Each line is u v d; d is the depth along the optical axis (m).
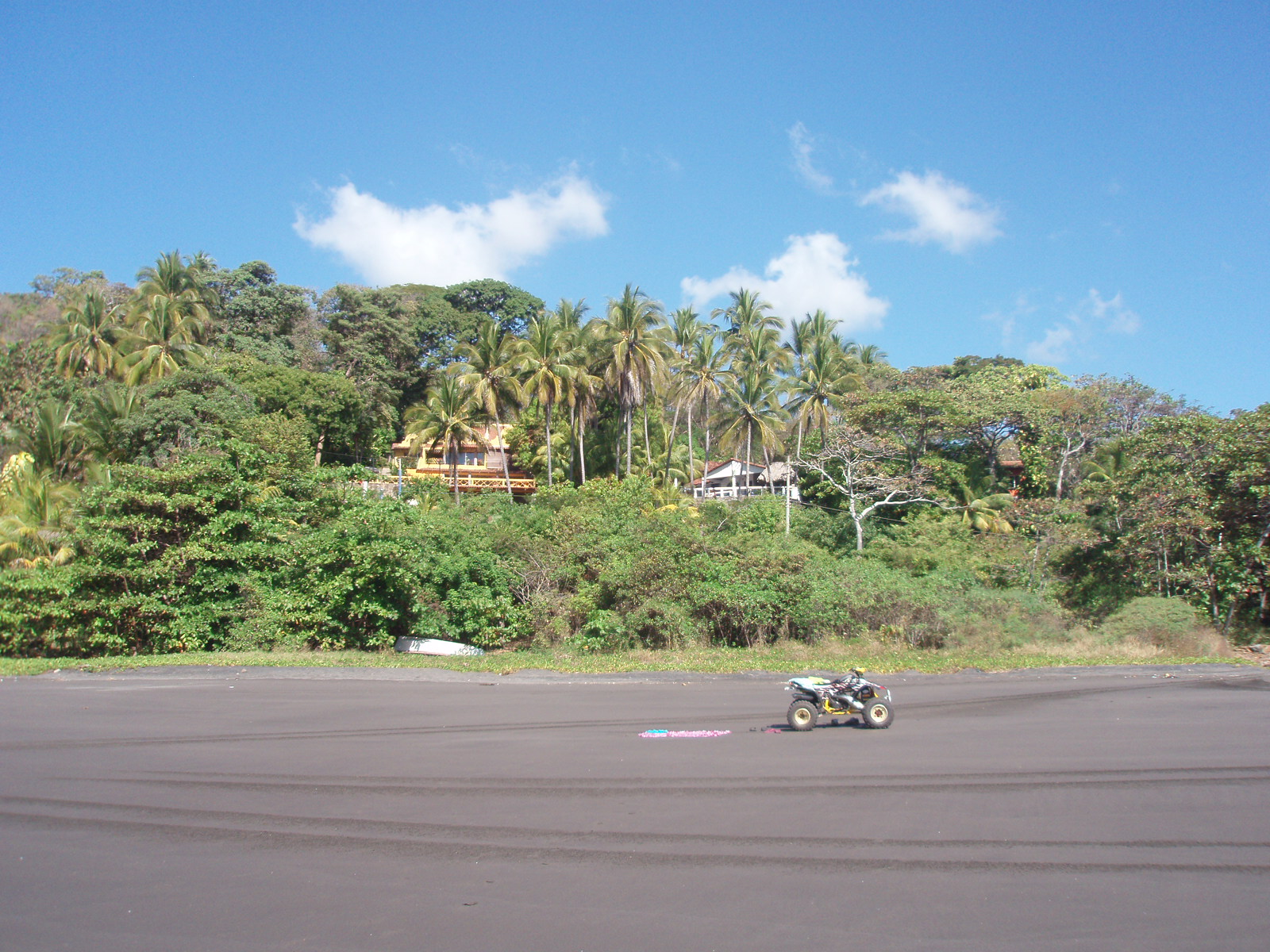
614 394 50.00
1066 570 31.17
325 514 27.31
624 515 31.11
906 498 40.78
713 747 10.63
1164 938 5.04
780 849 6.62
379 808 7.82
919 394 39.91
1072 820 7.38
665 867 6.24
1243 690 16.44
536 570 26.31
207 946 5.01
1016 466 45.66
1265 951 4.87
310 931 5.18
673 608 23.62
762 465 64.12
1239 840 6.84
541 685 17.44
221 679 17.92
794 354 55.50
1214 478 27.33
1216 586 26.56
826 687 12.12
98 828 7.27
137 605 21.66
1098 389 38.94
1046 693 16.14
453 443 50.50
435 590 24.70
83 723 12.45
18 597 21.83
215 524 22.83
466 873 6.14
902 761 9.70
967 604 24.62
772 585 24.22
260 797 8.20
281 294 60.69
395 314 68.88
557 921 5.30
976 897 5.66
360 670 19.06
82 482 34.88
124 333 44.25
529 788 8.50
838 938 5.03
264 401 47.91
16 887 5.96
